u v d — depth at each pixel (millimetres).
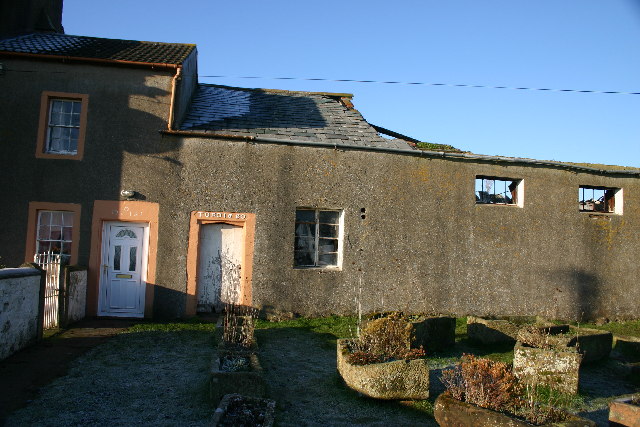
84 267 10469
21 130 10789
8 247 10523
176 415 5496
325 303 11586
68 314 9438
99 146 10930
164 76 11328
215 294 11250
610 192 14383
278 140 11586
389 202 12219
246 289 11227
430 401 6230
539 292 12945
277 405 5957
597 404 6750
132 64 11086
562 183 13516
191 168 11219
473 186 12852
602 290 13461
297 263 11805
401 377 6180
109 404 5727
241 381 5922
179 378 6742
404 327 7445
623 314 13562
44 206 10656
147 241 11008
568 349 7438
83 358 7418
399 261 12125
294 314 11367
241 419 5012
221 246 11383
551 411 4812
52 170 10766
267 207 11492
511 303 12711
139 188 10961
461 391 5227
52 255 10672
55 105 11117
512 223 12992
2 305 6863
